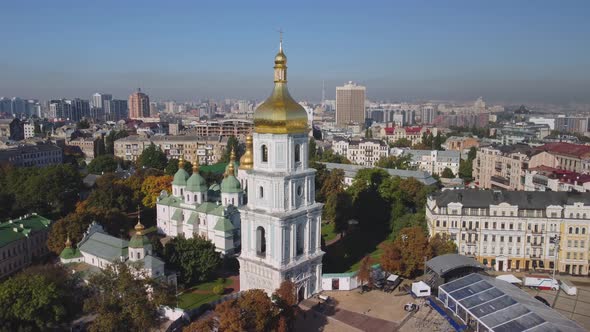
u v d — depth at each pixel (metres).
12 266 136.12
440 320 97.44
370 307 103.00
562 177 187.12
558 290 119.19
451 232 136.00
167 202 164.88
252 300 82.88
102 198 178.00
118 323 87.88
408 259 117.19
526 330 80.94
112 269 96.31
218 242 143.00
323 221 180.88
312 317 97.69
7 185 198.25
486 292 96.00
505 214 133.00
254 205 99.50
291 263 98.00
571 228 130.25
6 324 87.12
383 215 167.88
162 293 92.62
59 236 137.38
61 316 94.69
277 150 95.25
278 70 95.31
